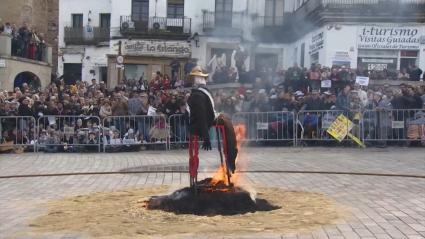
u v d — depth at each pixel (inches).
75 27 1675.7
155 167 439.8
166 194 306.2
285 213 261.0
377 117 568.7
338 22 908.6
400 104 571.2
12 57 892.6
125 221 247.8
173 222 244.7
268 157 495.8
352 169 417.4
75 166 452.8
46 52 1016.9
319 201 291.7
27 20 1106.1
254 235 220.7
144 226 237.6
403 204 284.7
